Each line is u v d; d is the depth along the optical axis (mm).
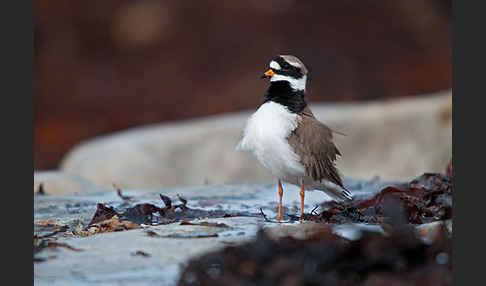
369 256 5531
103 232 7883
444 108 15648
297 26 29406
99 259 6047
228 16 29891
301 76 8758
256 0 30625
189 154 15453
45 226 8477
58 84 26938
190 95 26312
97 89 26797
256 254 5621
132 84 27047
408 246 5711
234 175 15375
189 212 9055
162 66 27875
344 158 15477
